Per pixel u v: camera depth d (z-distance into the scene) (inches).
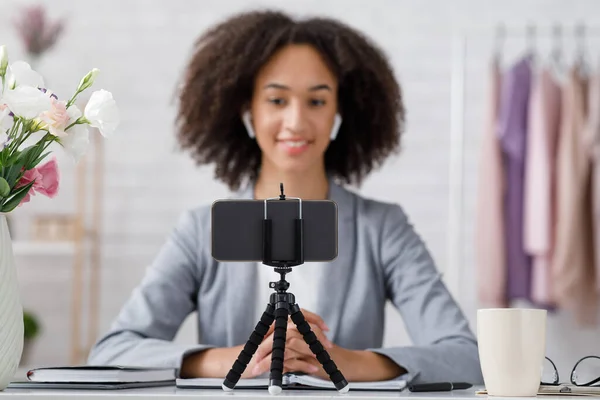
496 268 163.0
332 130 93.4
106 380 58.0
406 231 92.1
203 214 92.1
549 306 165.2
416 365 72.2
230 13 191.3
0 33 192.9
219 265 90.3
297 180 92.0
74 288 188.9
